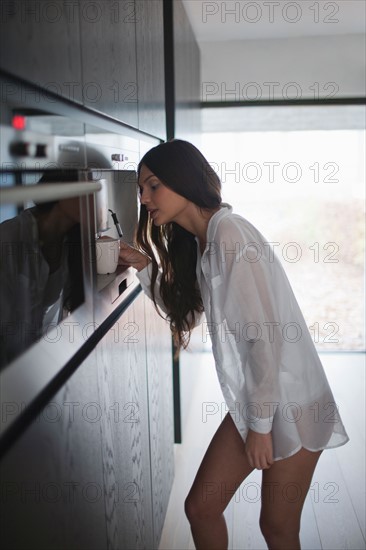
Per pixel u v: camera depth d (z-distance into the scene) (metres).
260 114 4.24
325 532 2.27
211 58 4.11
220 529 1.74
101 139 1.36
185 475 2.74
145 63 1.99
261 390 1.46
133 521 1.69
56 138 1.02
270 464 1.54
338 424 1.64
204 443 3.06
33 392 0.92
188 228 1.65
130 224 1.92
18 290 0.97
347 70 4.04
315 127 4.23
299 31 3.89
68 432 1.07
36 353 0.93
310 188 4.68
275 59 4.07
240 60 4.09
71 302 1.18
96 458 1.27
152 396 2.08
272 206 4.80
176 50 2.73
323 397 1.61
